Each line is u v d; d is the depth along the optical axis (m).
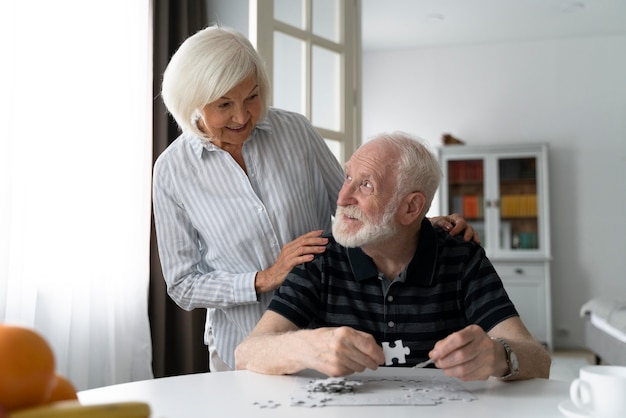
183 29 3.16
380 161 1.38
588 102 5.91
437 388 1.10
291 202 1.68
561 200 5.92
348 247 1.44
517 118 6.03
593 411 0.88
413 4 4.96
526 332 1.34
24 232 2.36
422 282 1.42
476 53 6.12
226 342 1.72
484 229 5.84
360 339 1.10
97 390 1.10
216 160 1.65
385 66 6.30
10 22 2.29
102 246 2.76
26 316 2.36
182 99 1.50
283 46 2.42
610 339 3.69
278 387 1.12
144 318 2.95
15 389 0.47
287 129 1.73
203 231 1.68
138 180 2.95
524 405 1.00
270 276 1.54
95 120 2.74
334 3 2.66
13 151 2.31
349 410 0.96
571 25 5.54
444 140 5.97
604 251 5.85
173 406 0.99
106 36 2.80
